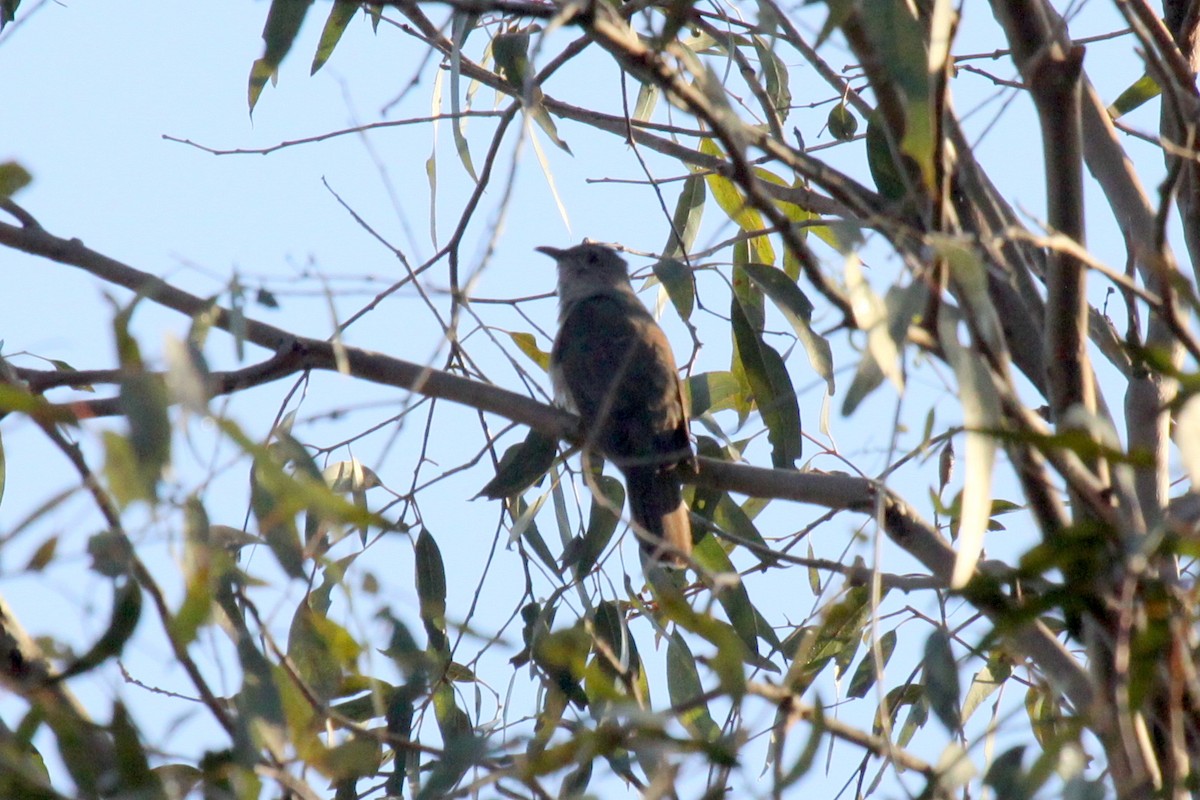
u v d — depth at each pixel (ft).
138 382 16.97
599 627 29.99
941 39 19.71
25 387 23.25
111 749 18.75
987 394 19.02
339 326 22.76
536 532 32.17
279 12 26.50
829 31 19.25
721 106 19.97
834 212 34.60
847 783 29.09
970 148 22.30
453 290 23.56
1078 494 20.36
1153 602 17.46
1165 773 18.03
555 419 29.63
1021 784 18.89
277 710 19.97
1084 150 31.86
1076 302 22.85
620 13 27.12
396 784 27.73
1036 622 24.02
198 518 18.20
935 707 23.02
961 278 18.90
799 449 31.37
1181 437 17.52
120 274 27.61
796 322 31.22
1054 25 23.77
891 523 26.08
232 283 21.22
